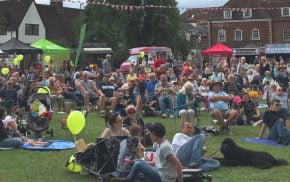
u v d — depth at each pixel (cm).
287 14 8019
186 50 7700
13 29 6869
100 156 875
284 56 6781
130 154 874
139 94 1919
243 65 2653
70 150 1216
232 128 1577
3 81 2136
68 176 952
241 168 993
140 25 7219
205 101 2034
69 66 2897
